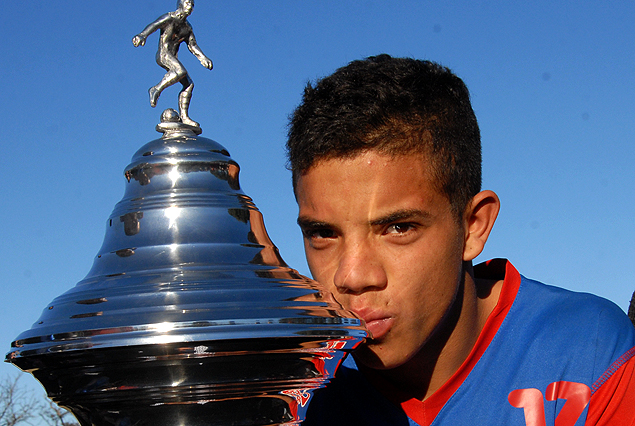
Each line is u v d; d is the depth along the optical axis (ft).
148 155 4.41
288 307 3.63
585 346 5.47
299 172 4.82
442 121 4.88
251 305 3.56
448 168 4.81
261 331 3.41
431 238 4.66
